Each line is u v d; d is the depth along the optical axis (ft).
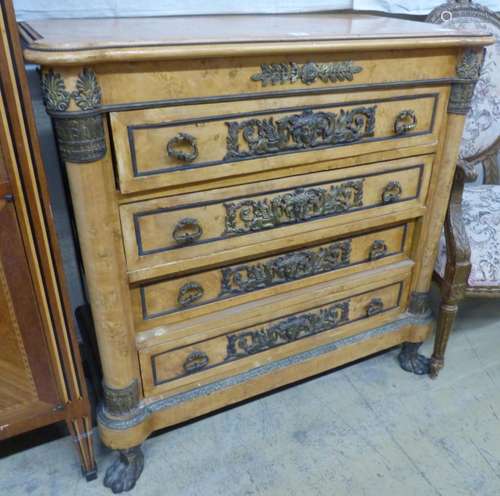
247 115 2.84
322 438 4.04
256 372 3.83
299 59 2.82
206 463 3.82
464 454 3.91
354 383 4.60
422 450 3.94
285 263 3.53
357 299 4.08
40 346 2.98
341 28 3.33
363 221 3.66
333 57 2.91
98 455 3.90
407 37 3.02
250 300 3.58
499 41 4.71
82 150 2.46
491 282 4.13
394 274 4.13
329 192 3.41
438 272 4.32
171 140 2.69
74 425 3.42
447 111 3.54
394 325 4.37
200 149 2.80
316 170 3.27
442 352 4.51
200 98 2.66
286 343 3.91
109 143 2.58
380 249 3.94
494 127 5.01
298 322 3.84
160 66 2.49
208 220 3.07
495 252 4.14
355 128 3.23
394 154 3.51
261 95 2.81
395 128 3.39
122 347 3.14
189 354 3.51
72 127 2.40
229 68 2.66
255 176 3.08
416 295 4.33
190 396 3.61
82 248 2.79
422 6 4.69
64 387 3.20
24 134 2.40
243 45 2.58
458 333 5.30
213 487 3.64
